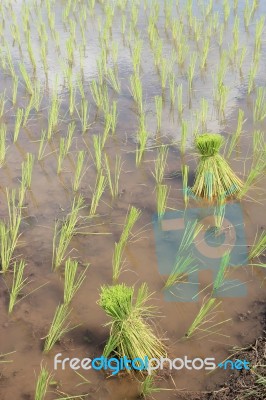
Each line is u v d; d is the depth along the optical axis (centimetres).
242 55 741
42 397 305
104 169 541
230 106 654
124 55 839
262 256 402
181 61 779
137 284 388
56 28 994
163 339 338
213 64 780
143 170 534
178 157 550
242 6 1018
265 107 633
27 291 391
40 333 352
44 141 606
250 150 553
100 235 444
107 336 347
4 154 563
